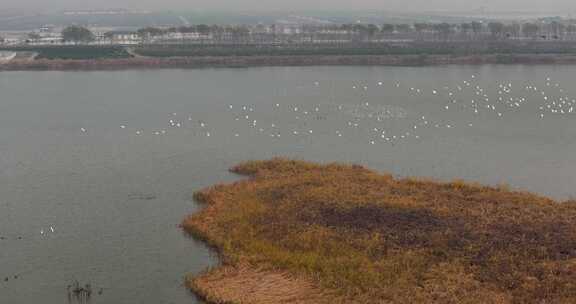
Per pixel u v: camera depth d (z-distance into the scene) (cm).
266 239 5441
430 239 5275
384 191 6594
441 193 6544
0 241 5712
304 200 6281
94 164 8388
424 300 4369
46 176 7825
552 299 4319
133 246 5594
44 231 5953
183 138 9862
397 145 9194
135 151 9088
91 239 5759
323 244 5272
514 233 5362
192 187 7288
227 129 10425
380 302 4375
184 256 5375
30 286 4872
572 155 8581
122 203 6744
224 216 6000
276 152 8875
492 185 7250
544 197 6531
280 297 4503
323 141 9488
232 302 4466
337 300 4419
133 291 4791
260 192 6644
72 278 5003
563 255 4928
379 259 4994
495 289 4500
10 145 9569
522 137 9650
